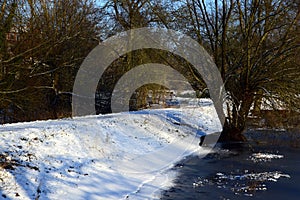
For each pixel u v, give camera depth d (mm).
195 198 9414
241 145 18031
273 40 18922
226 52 19125
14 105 17234
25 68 15672
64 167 10031
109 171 11062
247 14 18641
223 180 11305
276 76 17797
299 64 17719
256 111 20047
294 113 19047
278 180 11297
